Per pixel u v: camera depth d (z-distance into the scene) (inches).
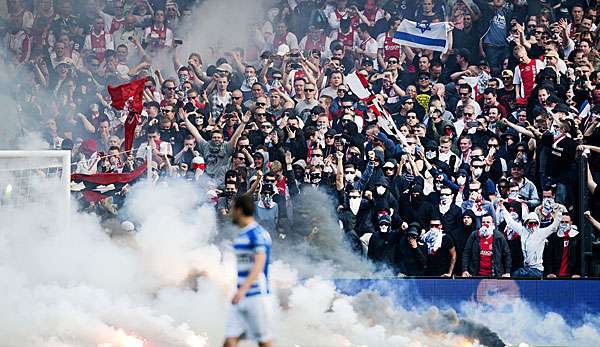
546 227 1977.1
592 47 2208.4
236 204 1100.5
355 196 2054.6
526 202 2014.0
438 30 2348.7
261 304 1082.1
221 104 2356.1
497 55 2311.8
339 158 2075.5
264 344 1083.9
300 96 2313.0
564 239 1973.4
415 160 2095.2
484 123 2151.8
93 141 2373.3
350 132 2146.9
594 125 2052.2
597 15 2279.8
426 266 1988.2
